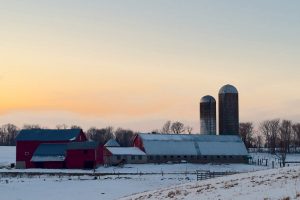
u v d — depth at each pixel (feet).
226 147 431.84
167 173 293.84
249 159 452.76
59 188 220.84
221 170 345.10
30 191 212.02
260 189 111.24
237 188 119.85
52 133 400.06
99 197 190.70
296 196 92.99
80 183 239.30
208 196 113.91
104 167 364.79
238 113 477.77
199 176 264.93
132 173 295.28
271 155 565.53
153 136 427.74
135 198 138.21
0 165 409.49
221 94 480.23
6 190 214.69
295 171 141.49
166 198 124.16
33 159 376.07
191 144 427.33
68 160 370.32
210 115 483.92
